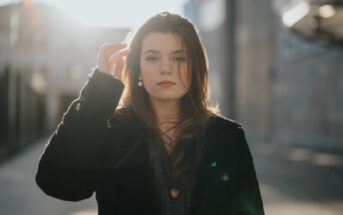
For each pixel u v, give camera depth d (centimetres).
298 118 2170
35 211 579
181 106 125
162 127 122
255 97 3038
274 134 2545
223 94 3678
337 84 1739
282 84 2427
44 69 3916
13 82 1452
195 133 117
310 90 2012
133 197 111
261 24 2883
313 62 1973
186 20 121
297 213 569
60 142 108
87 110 107
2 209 588
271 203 639
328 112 1820
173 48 116
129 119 119
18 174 991
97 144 109
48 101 4003
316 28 991
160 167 114
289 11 975
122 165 113
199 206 113
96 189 116
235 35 3594
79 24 4047
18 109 1653
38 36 3775
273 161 1348
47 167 108
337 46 1111
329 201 654
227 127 120
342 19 939
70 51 4066
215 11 4062
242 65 3388
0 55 1371
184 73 118
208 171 115
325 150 1805
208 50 4350
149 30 119
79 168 108
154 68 117
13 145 1506
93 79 109
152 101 125
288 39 2303
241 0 3416
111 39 4175
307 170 1088
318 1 841
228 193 116
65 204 634
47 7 3806
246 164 120
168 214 112
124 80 126
